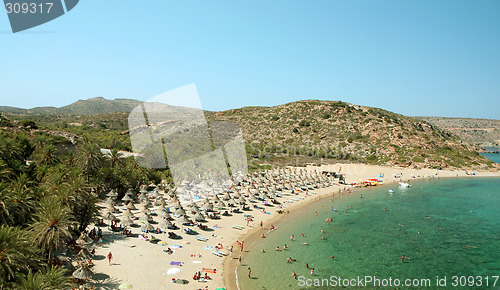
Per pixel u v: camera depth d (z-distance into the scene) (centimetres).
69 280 2419
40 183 3666
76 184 3569
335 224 5138
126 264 3112
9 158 4762
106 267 3017
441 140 14275
